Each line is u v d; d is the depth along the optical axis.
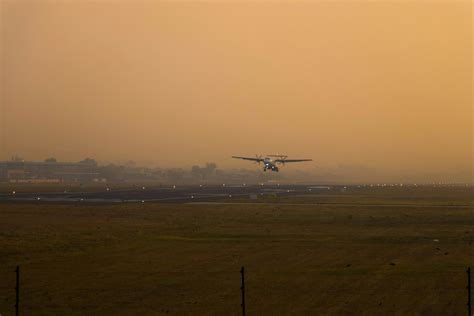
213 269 138.88
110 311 97.44
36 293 111.19
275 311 96.75
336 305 100.88
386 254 164.38
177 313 96.06
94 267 141.75
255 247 180.12
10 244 178.75
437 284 119.00
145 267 142.00
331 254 164.62
